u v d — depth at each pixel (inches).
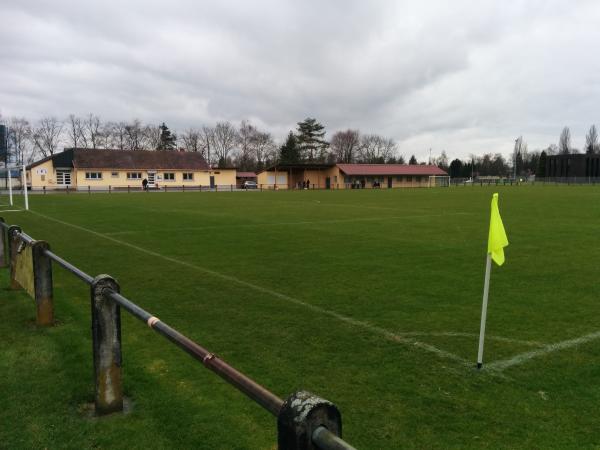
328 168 3058.6
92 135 3759.8
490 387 158.2
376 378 165.5
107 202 1263.5
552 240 509.0
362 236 542.6
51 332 216.1
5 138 2578.7
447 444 124.8
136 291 292.2
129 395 154.6
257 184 2942.9
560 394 153.3
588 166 3939.5
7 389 159.3
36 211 935.0
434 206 1074.7
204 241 508.4
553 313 241.4
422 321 229.1
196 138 4227.4
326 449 60.9
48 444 127.0
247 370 172.4
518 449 122.4
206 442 127.4
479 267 361.1
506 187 2800.2
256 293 285.0
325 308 252.2
